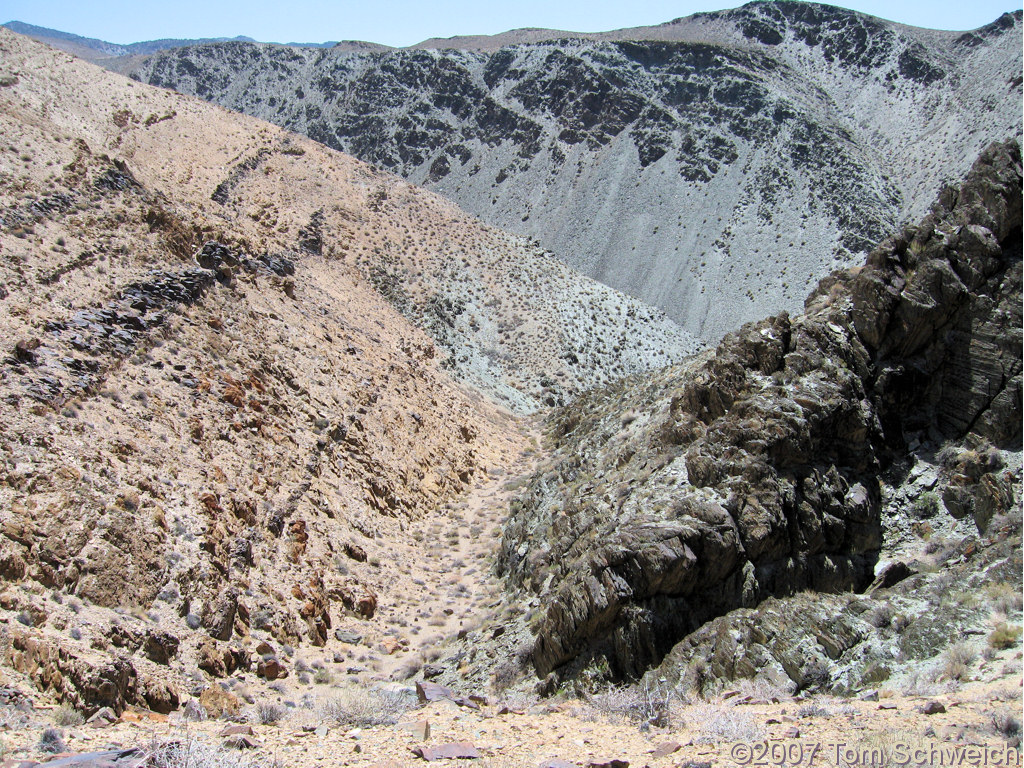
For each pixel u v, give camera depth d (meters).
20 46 98.50
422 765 13.02
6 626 18.77
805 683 20.94
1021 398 27.48
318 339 49.84
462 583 35.28
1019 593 21.06
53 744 12.82
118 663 19.28
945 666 19.48
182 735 14.30
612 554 24.16
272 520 31.98
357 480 39.84
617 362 99.56
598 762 12.95
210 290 43.62
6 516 22.42
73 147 53.12
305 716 18.00
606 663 23.25
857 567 25.67
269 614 27.61
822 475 26.56
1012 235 29.55
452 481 47.41
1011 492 25.88
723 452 26.80
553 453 53.66
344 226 104.25
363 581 33.06
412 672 27.11
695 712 17.14
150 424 31.30
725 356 30.56
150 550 25.11
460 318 96.31
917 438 28.67
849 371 28.78
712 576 24.41
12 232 39.16
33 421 26.94
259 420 37.03
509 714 18.44
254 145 112.75
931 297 28.70
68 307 35.06
